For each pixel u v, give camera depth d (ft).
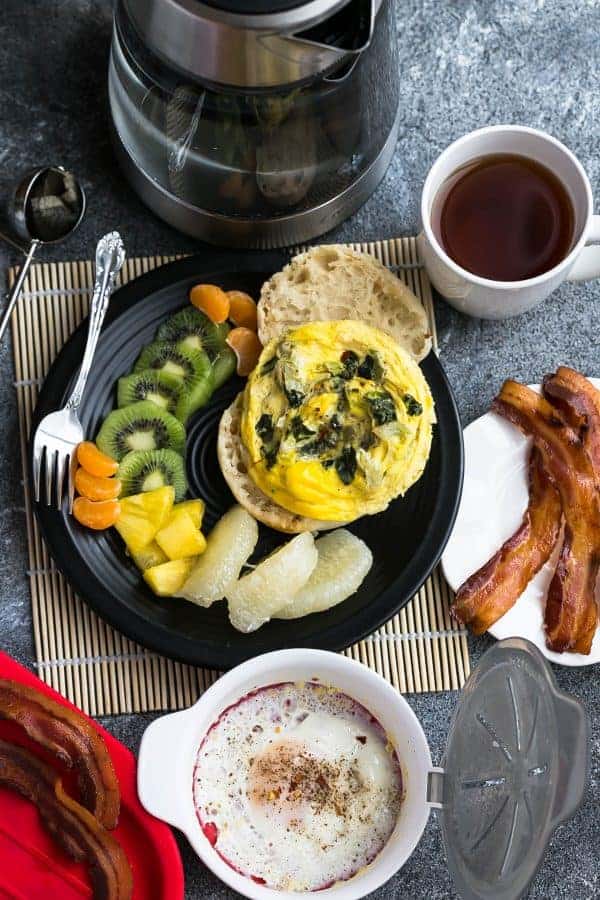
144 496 3.41
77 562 3.39
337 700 3.40
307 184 3.35
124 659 3.48
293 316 3.49
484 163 3.46
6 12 3.62
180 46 3.04
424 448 3.37
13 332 3.56
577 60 3.71
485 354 3.63
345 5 2.96
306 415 3.35
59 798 3.29
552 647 3.47
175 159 3.31
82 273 3.58
